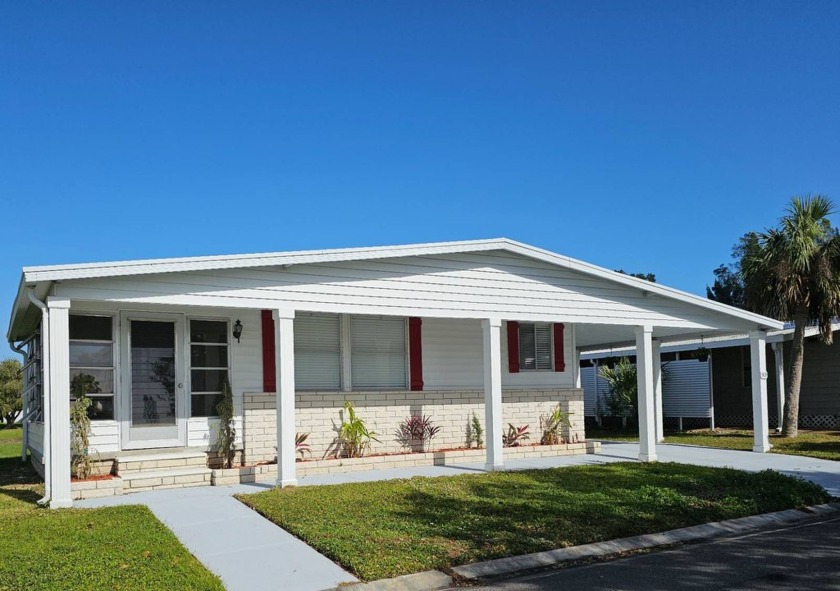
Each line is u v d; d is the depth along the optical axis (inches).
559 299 531.2
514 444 602.5
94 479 412.8
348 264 454.6
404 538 291.6
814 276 707.4
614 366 991.6
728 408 938.7
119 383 452.4
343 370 536.4
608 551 289.4
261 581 248.1
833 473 481.1
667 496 377.1
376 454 535.2
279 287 431.8
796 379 737.6
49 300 367.2
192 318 479.8
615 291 555.2
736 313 599.8
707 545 302.4
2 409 1476.4
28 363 594.9
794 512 363.9
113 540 286.7
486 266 506.0
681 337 733.9
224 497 390.0
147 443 457.7
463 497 376.2
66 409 367.6
